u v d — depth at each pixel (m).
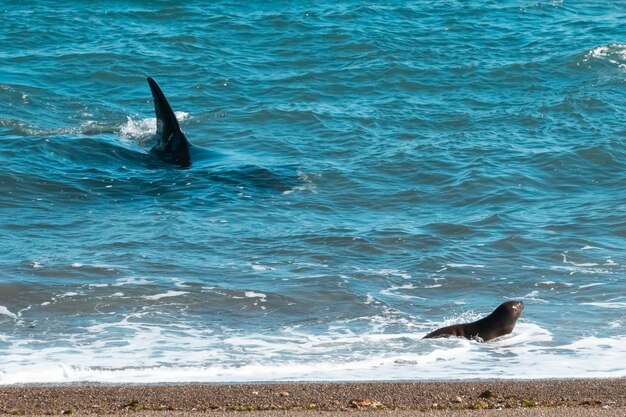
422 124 89.69
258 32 117.56
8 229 62.31
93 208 67.12
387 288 53.41
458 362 42.25
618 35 118.50
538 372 40.81
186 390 37.12
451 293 52.91
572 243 61.19
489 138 84.88
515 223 65.25
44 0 129.12
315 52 111.31
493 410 33.66
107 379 39.34
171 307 49.78
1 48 109.81
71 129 86.12
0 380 38.91
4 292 51.03
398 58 108.56
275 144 84.06
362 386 37.81
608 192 73.19
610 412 33.16
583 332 46.66
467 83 102.00
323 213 67.75
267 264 56.81
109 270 54.84
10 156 75.75
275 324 47.81
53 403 35.34
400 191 72.56
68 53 107.69
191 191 71.12
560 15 127.81
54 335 45.66
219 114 91.69
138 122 89.44
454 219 66.25
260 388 37.44
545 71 105.31
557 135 86.12
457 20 123.31
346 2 130.50
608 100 96.00
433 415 32.94
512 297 52.28
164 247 59.41
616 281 54.59
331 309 50.06
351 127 88.12
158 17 122.94
